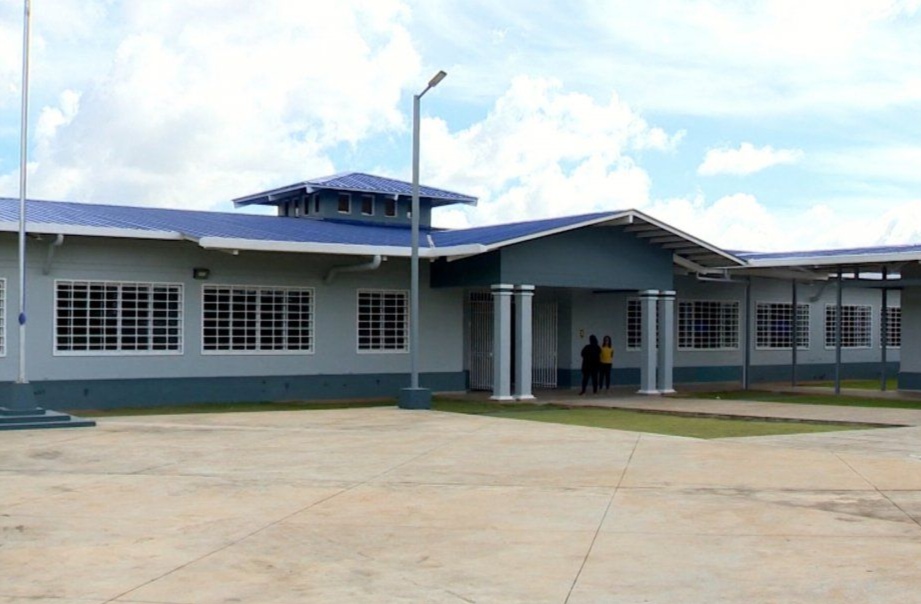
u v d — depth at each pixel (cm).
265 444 1479
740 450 1403
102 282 2112
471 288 2520
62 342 2075
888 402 2336
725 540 846
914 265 2720
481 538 858
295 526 908
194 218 2412
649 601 671
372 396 2452
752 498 1034
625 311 2923
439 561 780
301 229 2439
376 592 696
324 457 1342
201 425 1747
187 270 2208
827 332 3459
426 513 963
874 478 1154
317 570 755
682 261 2638
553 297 2833
